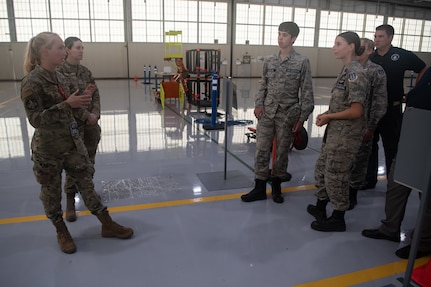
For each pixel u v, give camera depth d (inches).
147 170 161.0
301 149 194.1
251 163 174.2
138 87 557.3
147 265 87.5
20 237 100.7
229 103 139.9
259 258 91.5
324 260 91.4
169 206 122.8
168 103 378.6
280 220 113.9
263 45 816.9
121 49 730.8
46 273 83.7
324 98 448.5
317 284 81.2
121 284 80.0
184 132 241.6
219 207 122.8
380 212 121.8
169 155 185.9
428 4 858.8
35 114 79.4
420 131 62.6
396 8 869.2
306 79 115.4
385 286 80.9
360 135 97.3
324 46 862.5
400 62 121.7
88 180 94.3
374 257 93.4
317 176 111.8
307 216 117.2
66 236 93.9
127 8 711.1
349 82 92.4
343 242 101.0
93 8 694.5
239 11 778.2
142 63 748.0
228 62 799.7
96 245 96.9
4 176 151.4
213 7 758.5
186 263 88.7
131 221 111.3
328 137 100.7
